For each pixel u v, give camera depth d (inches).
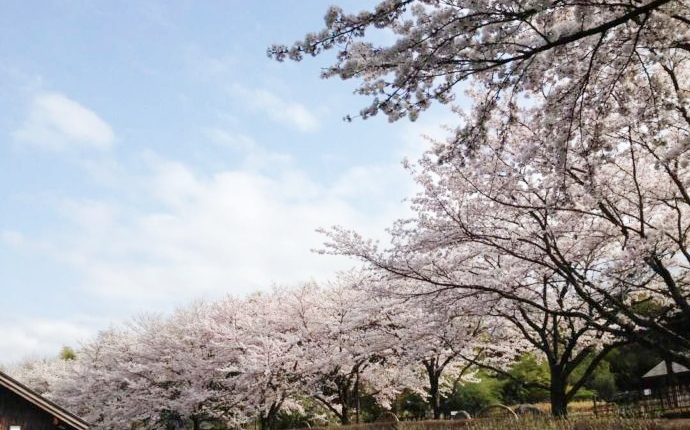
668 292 384.5
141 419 928.3
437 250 426.0
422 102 199.0
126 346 1033.5
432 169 404.5
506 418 492.4
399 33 202.5
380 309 592.7
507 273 414.0
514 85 218.1
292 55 192.5
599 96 253.8
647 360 942.4
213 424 978.1
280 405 788.6
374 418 927.7
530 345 625.0
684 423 364.5
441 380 787.4
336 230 477.4
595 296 412.5
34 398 472.1
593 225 395.5
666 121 249.4
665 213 365.4
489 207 387.9
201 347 895.1
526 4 181.0
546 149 296.5
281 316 817.5
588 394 940.6
